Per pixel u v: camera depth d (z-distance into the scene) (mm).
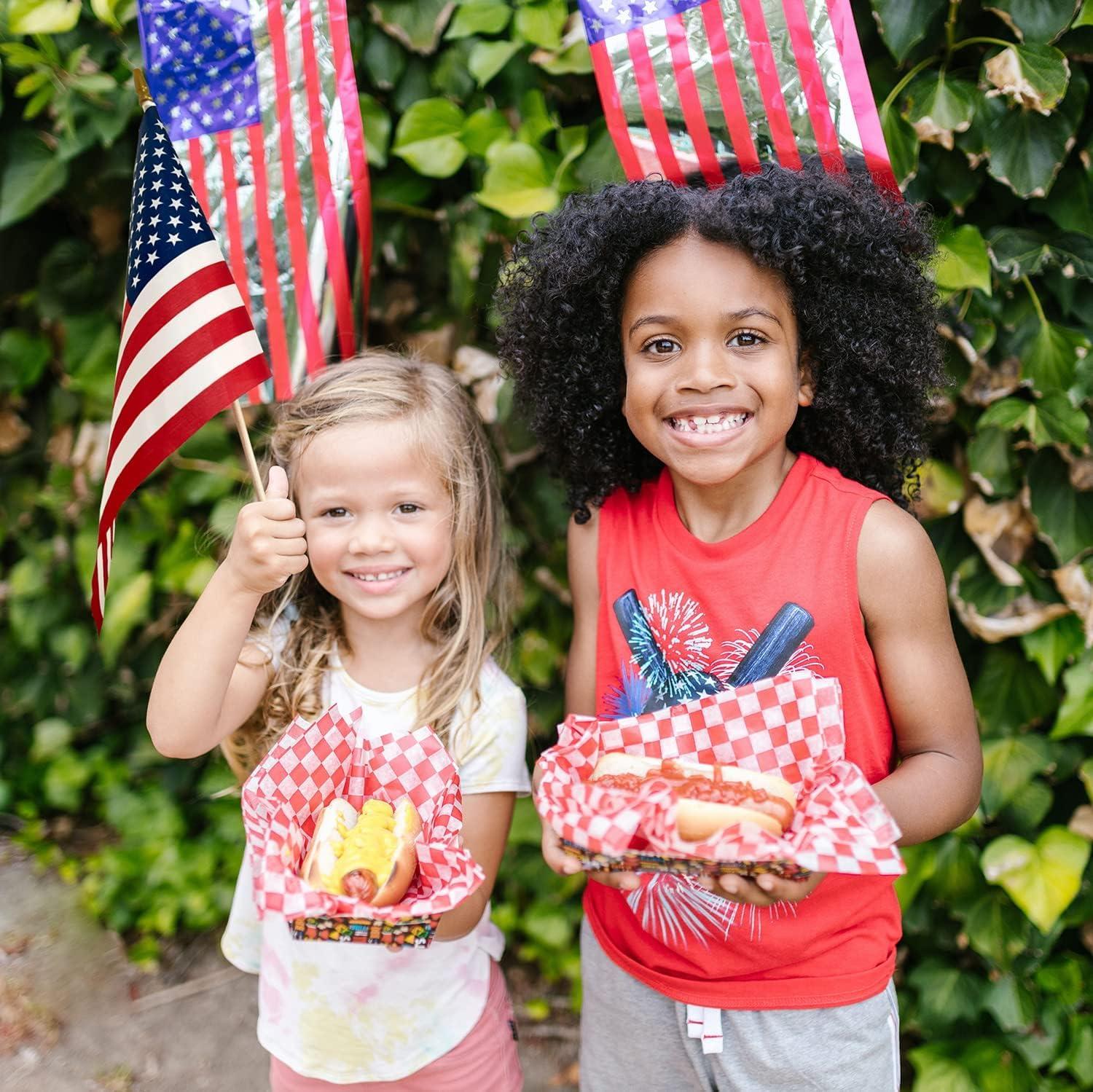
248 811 1162
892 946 1342
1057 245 1549
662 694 1323
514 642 1923
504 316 1535
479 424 1542
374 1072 1401
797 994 1270
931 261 1476
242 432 1295
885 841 986
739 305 1200
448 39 1685
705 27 1414
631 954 1352
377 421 1353
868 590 1245
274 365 1632
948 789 1244
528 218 1663
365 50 1726
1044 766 1688
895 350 1378
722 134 1438
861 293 1331
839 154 1405
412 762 1227
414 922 1104
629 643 1351
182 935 2221
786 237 1202
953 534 1688
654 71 1438
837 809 1031
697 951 1296
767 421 1233
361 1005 1389
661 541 1341
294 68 1569
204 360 1269
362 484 1349
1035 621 1632
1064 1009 1777
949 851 1745
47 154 1882
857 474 1428
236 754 1529
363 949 1380
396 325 1939
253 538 1239
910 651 1258
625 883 1122
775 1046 1281
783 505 1282
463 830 1413
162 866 2201
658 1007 1342
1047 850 1675
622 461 1445
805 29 1387
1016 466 1616
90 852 2375
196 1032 1997
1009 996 1757
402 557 1364
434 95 1748
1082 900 1743
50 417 2219
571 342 1432
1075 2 1440
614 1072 1397
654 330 1230
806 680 1132
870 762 1279
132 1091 1879
